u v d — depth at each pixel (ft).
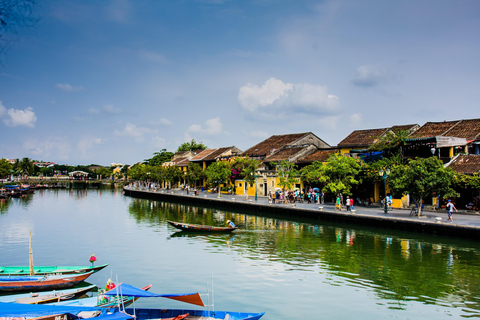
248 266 67.31
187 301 44.39
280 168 178.40
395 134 139.13
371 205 137.08
